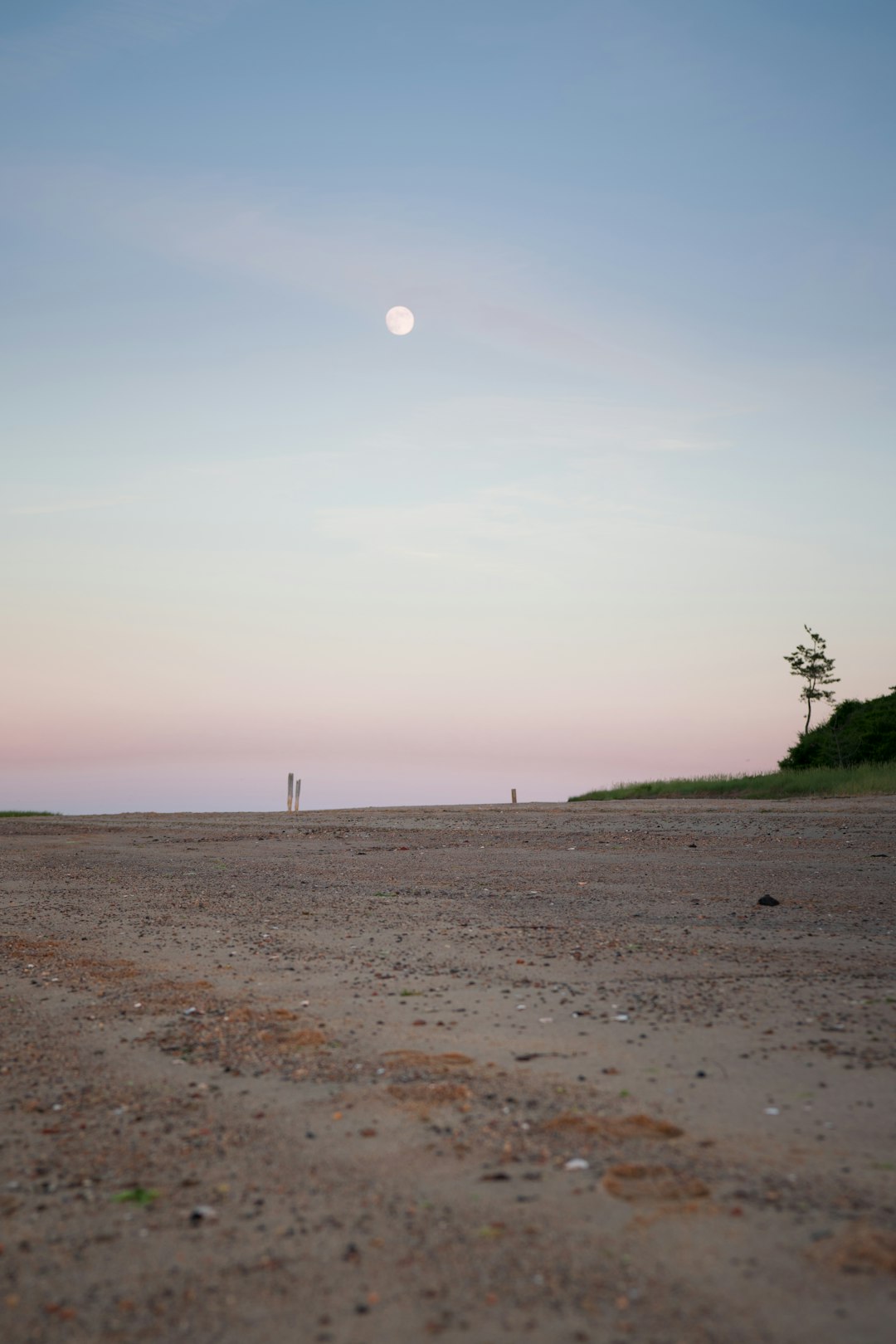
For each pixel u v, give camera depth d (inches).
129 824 1109.7
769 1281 145.2
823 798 1077.8
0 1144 207.0
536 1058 249.0
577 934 406.9
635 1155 189.3
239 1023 290.5
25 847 879.1
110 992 333.7
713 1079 229.1
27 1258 160.6
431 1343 134.5
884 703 1910.7
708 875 560.4
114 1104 228.1
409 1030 276.7
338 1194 178.5
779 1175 178.7
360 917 467.5
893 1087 219.9
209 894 557.6
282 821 1090.1
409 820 1033.5
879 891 484.4
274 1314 142.6
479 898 516.1
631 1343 132.5
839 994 298.8
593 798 1465.3
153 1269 155.6
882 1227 157.9
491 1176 182.9
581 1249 156.3
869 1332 132.6
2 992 338.3
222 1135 207.6
